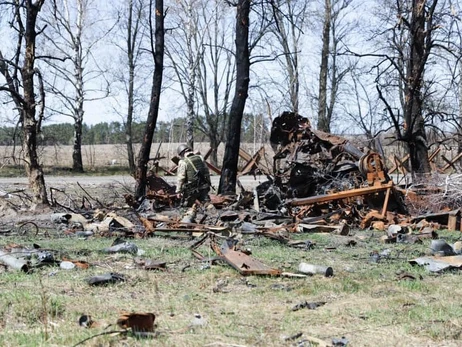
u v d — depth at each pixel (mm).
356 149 14391
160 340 4461
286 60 37500
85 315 4855
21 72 14609
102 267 7215
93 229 10672
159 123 49719
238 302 5703
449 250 8359
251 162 17891
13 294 5645
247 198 14156
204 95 45031
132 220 11602
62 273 6824
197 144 59594
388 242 9969
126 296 5855
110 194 20938
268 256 8141
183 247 8898
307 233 10977
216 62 45594
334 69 38219
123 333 4531
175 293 6023
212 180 29062
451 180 13641
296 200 12367
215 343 4402
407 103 17547
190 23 41125
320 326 4941
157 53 17125
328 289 6219
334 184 13953
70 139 51188
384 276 6938
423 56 17328
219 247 8117
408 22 17906
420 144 17766
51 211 13875
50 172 38594
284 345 4430
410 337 4660
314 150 14984
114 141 62906
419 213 13195
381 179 12711
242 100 17109
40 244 9047
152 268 7090
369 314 5285
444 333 4691
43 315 4934
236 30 17328
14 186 23656
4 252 7574
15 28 15156
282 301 5770
